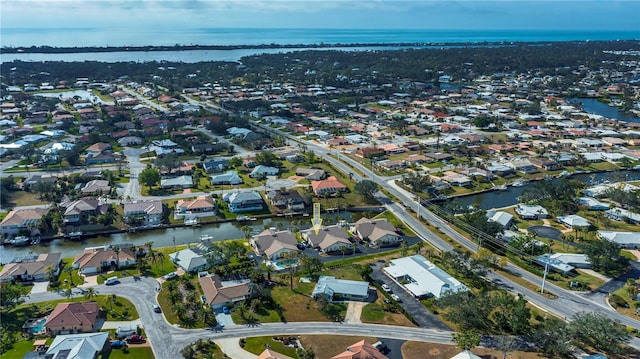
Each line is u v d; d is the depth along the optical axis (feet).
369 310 382.01
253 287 395.75
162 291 406.21
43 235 531.09
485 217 537.24
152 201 598.34
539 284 428.15
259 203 615.57
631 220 568.41
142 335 345.72
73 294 401.49
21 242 513.86
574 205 618.44
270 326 359.66
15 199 614.75
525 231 545.85
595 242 469.57
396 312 380.17
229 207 611.06
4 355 323.57
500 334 350.23
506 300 367.04
